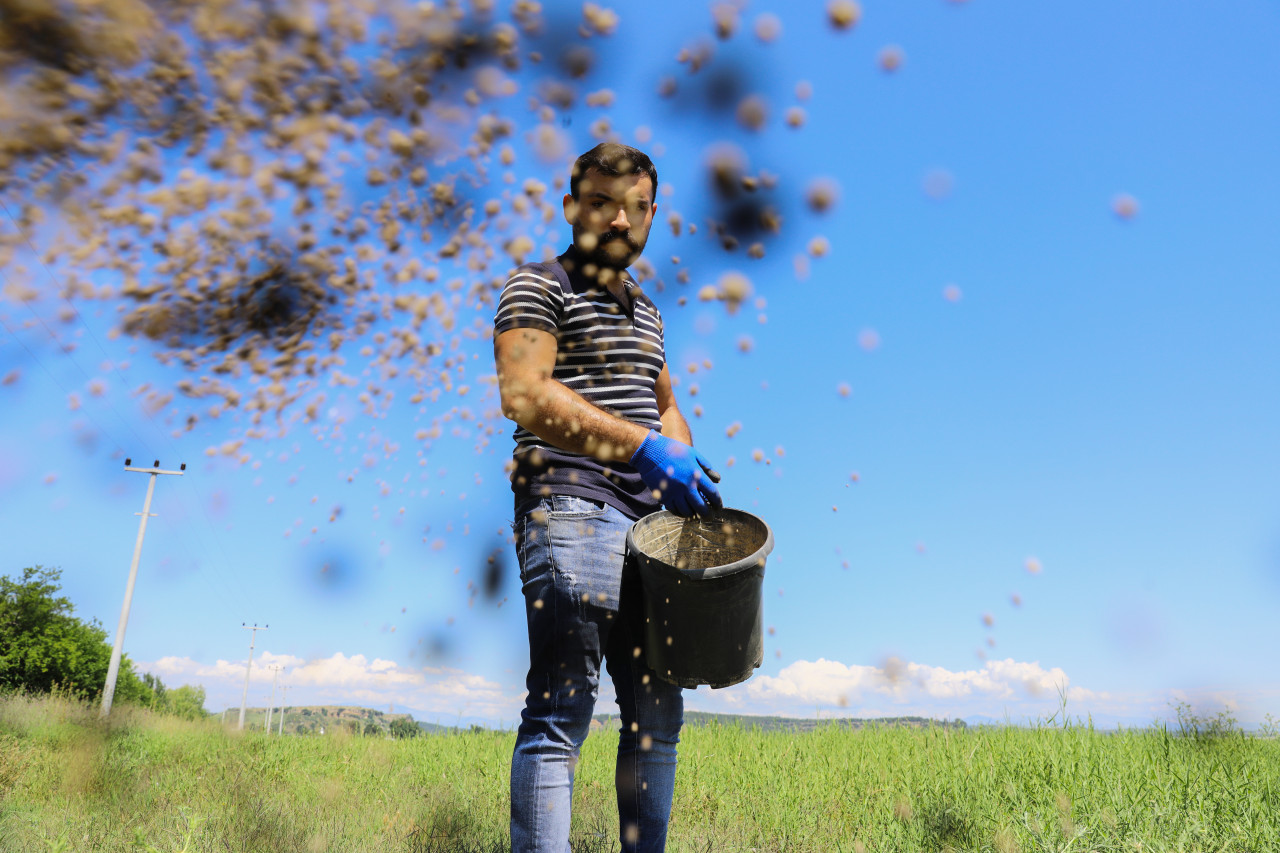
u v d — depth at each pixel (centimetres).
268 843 219
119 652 1850
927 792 246
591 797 291
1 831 225
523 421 152
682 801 291
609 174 164
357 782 369
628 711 176
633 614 168
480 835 236
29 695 876
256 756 474
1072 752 276
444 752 450
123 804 284
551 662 153
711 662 154
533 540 158
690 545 179
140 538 1945
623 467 170
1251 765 254
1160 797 212
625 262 173
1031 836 180
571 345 169
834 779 306
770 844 228
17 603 2522
